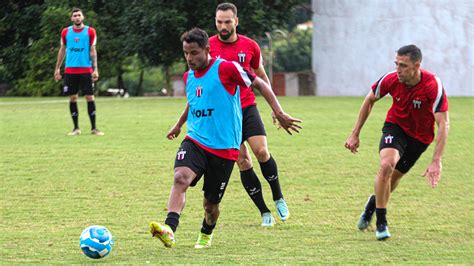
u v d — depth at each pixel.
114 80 78.12
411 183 23.92
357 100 53.56
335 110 45.75
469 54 58.44
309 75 62.56
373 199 17.75
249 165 18.66
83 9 64.19
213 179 15.75
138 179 24.55
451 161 28.00
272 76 63.28
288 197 21.95
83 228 18.22
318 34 62.00
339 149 30.47
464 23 58.25
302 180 24.41
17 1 64.06
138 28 62.41
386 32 60.00
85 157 28.53
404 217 19.36
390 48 60.03
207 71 15.53
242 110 18.89
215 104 15.49
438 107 16.98
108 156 28.72
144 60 66.31
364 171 25.95
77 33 34.16
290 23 68.38
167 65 66.31
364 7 60.34
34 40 64.69
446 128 16.92
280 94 63.12
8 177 24.81
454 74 58.88
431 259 15.14
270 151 29.89
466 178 24.78
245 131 18.75
